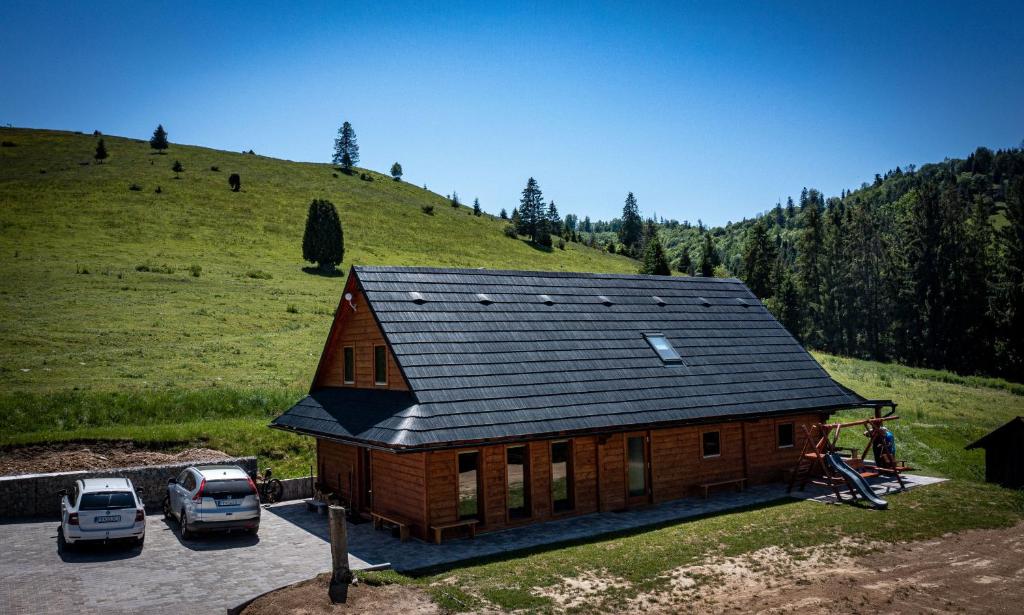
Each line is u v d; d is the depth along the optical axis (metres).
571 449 18.66
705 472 21.30
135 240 67.31
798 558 14.48
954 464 27.36
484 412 16.88
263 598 11.85
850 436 31.25
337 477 20.34
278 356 38.53
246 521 16.23
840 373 49.69
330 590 12.16
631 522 17.83
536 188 116.25
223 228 77.62
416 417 15.96
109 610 11.41
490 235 109.25
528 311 21.56
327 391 22.16
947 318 74.12
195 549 15.38
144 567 13.95
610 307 23.70
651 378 20.88
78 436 23.05
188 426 25.34
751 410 21.30
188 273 57.69
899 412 36.25
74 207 75.06
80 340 37.34
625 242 166.62
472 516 16.84
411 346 17.98
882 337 85.75
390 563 14.14
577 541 15.90
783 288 83.44
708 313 25.86
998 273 76.88
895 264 80.19
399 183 142.38
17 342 35.66
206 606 11.67
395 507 17.28
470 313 20.23
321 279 64.38
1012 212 71.25
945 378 54.78
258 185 101.50
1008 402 43.50
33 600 11.86
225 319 45.75
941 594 12.49
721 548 15.13
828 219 101.88
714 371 22.50
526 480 17.78
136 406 27.23
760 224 96.69
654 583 12.92
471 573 13.45
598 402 18.94
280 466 23.53
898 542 15.70
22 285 47.38
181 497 16.83
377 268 20.38
